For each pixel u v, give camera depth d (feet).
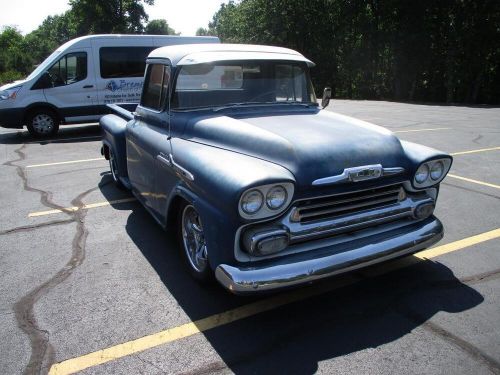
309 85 15.01
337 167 9.71
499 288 11.31
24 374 8.42
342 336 9.51
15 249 14.01
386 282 11.73
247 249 9.05
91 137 35.55
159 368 8.56
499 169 23.22
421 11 87.35
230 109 13.07
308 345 9.22
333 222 9.75
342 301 10.88
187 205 11.30
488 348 9.02
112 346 9.22
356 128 11.58
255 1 117.08
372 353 8.93
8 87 34.14
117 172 19.43
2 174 23.47
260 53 13.97
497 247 13.70
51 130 35.50
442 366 8.52
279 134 10.56
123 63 36.17
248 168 9.27
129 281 11.91
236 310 10.53
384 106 61.16
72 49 34.68
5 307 10.68
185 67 13.00
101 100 36.04
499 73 85.51
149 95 15.05
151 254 13.58
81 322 10.05
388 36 94.32
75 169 24.50
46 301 10.93
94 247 14.12
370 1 96.53
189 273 12.17
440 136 32.86
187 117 12.76
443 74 89.71
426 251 13.51
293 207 9.33
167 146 12.28
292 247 9.55
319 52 108.06
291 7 108.68
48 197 19.40
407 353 8.91
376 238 10.24
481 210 16.96
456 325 9.79
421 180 10.96
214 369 8.53
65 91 35.01
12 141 34.22
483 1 77.30
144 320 10.13
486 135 33.47
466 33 79.51
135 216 16.96
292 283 9.00
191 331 9.73
